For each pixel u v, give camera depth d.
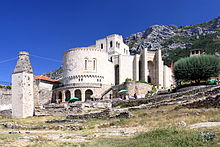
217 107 28.66
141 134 20.00
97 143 18.88
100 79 81.19
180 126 22.03
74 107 52.09
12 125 36.34
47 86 83.06
